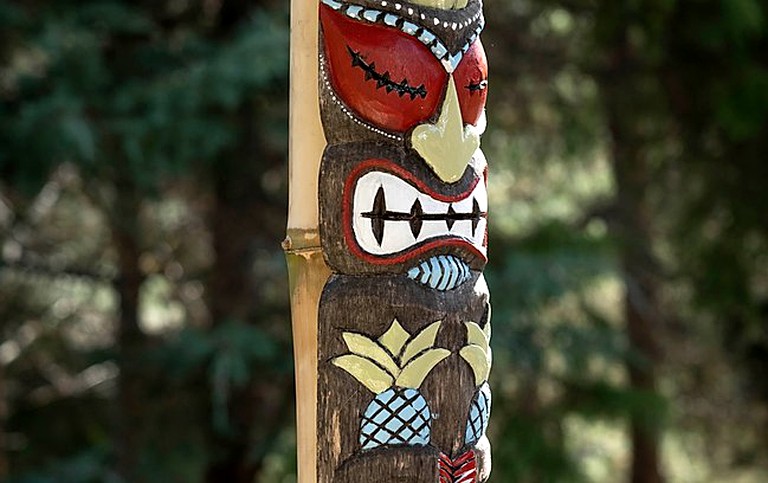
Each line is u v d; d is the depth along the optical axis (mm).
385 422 3148
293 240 3242
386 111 3139
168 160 7840
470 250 3285
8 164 7832
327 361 3180
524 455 8836
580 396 9461
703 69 9203
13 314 9523
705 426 11945
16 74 8039
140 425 8820
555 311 10117
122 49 8367
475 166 3340
